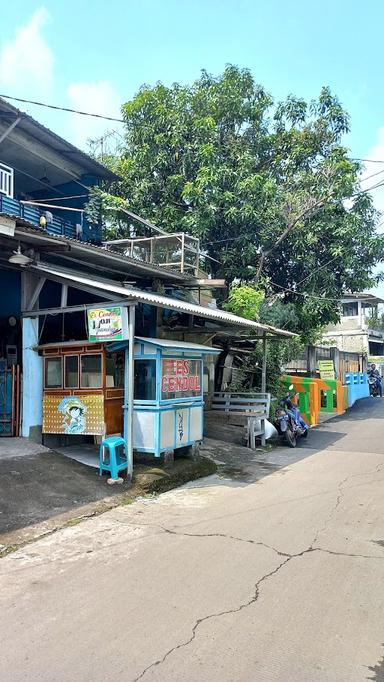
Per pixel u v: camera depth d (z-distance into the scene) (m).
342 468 9.58
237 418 12.78
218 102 16.97
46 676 3.03
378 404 22.41
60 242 8.50
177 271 12.63
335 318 18.25
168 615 3.75
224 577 4.44
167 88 16.94
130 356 7.88
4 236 7.98
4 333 9.67
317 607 3.87
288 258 18.42
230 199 15.70
